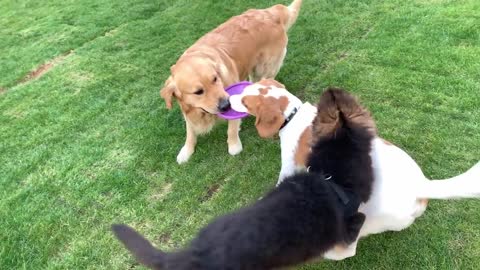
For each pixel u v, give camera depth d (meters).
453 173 1.44
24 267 1.39
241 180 1.56
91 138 1.82
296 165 1.34
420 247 1.27
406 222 1.17
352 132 1.05
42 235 1.47
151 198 1.56
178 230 1.45
